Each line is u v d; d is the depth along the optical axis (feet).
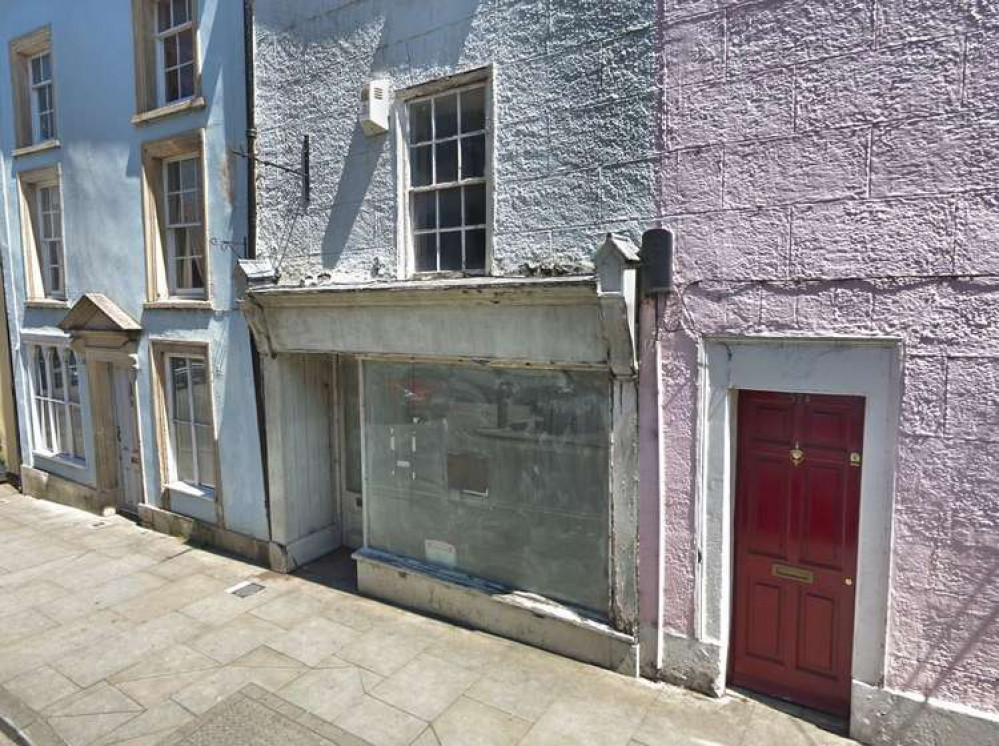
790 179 14.06
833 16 13.39
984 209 12.26
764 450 15.53
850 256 13.55
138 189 28.48
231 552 26.55
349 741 14.76
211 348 26.07
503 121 17.84
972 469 12.75
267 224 23.91
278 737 14.98
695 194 15.19
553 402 17.97
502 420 19.02
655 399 15.97
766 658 15.99
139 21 27.43
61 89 31.35
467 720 15.38
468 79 18.47
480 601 19.66
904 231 12.99
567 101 16.79
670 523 16.17
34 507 34.45
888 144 13.03
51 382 35.63
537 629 18.57
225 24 24.48
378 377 21.74
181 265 28.53
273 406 24.14
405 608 21.35
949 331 12.71
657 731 14.76
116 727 15.52
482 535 19.86
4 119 34.94
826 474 14.87
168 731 15.33
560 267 17.11
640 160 15.85
